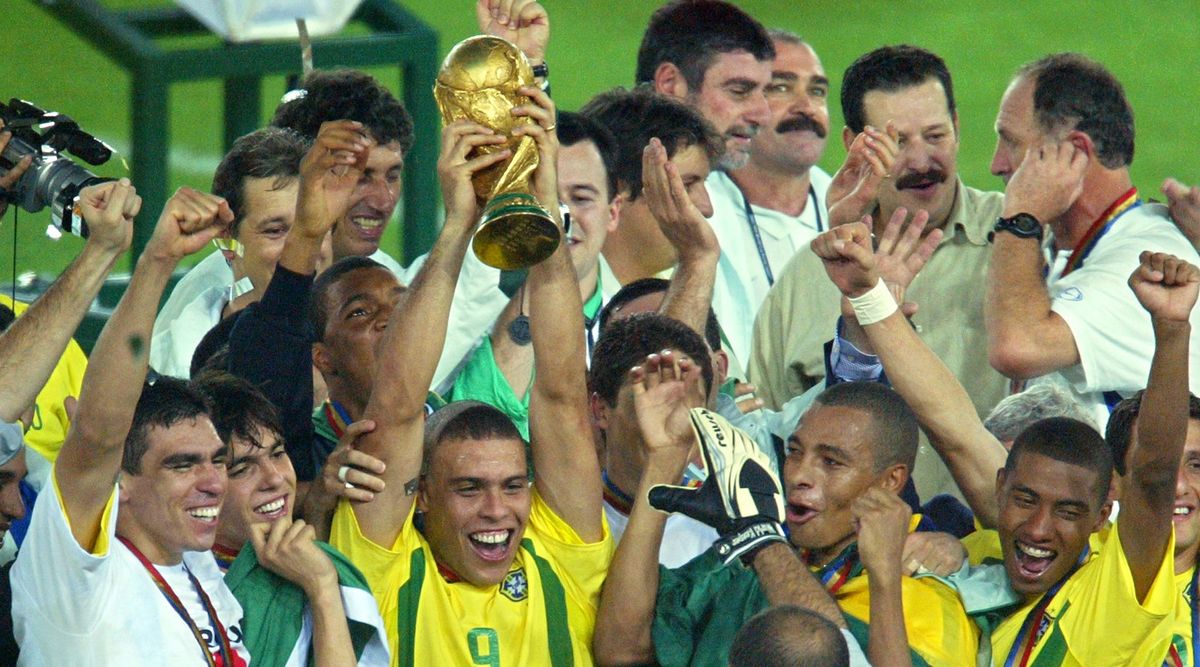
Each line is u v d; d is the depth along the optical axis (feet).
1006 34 208.74
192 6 98.12
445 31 193.67
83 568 51.72
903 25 211.41
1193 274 56.03
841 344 69.21
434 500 58.39
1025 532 60.80
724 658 58.49
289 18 98.84
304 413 61.41
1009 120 77.66
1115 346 72.18
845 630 55.98
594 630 59.72
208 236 52.16
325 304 63.77
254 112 105.60
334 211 60.95
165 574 54.80
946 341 80.28
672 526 65.05
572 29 204.03
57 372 69.31
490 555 58.34
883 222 82.64
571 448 59.26
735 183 94.27
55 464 52.01
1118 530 58.80
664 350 59.62
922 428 66.54
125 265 103.45
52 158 54.80
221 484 54.90
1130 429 64.23
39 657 52.70
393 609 57.88
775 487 57.67
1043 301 71.72
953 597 61.21
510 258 53.98
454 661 57.82
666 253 80.07
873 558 57.11
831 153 168.76
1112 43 207.21
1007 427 69.72
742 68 89.71
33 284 90.79
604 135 76.28
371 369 63.36
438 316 56.08
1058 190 71.82
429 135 109.81
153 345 74.08
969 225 81.25
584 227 74.74
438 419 59.47
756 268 92.27
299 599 56.44
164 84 101.76
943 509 68.28
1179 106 192.13
